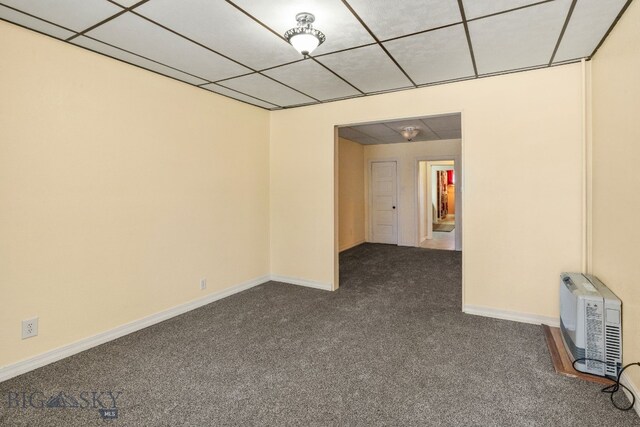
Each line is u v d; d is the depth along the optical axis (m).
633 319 2.00
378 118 3.86
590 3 1.97
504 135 3.21
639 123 1.87
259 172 4.54
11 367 2.30
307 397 2.09
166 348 2.74
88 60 2.66
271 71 3.11
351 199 7.61
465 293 3.47
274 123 4.67
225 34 2.37
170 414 1.93
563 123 2.98
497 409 1.96
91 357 2.58
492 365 2.45
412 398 2.07
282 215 4.65
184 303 3.53
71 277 2.61
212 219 3.84
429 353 2.64
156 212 3.23
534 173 3.11
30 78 2.34
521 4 1.98
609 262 2.39
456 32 2.34
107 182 2.82
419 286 4.49
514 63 2.92
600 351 2.24
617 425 1.83
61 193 2.53
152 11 2.06
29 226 2.37
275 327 3.16
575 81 2.93
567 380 2.24
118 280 2.93
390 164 7.96
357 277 4.98
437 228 11.38
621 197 2.15
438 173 13.13
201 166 3.68
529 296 3.19
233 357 2.59
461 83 3.39
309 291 4.27
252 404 2.03
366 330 3.08
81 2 1.95
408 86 3.56
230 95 3.92
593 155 2.75
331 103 4.20
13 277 2.30
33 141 2.37
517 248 3.21
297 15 2.10
